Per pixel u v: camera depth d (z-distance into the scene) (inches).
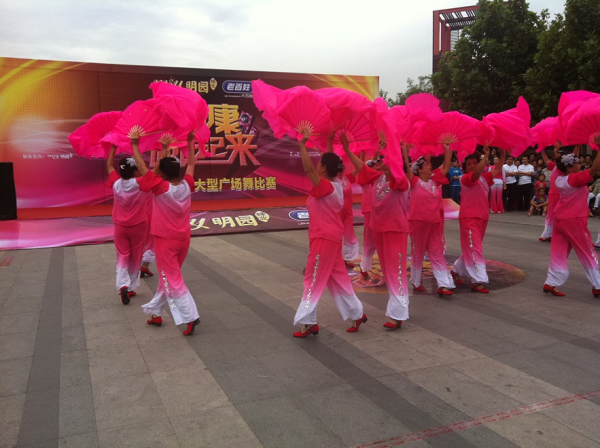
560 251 206.5
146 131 163.5
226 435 104.0
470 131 196.1
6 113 382.9
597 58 477.1
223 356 147.3
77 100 401.1
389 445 99.9
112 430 106.3
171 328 173.2
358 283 237.1
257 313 189.8
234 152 455.8
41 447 100.0
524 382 127.8
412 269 219.1
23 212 395.9
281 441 101.6
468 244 216.2
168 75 427.2
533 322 175.5
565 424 107.2
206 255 307.7
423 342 157.1
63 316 187.3
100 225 374.3
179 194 162.6
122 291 199.6
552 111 522.9
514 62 601.9
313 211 157.4
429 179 206.5
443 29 1131.3
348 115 151.9
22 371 137.6
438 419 109.9
